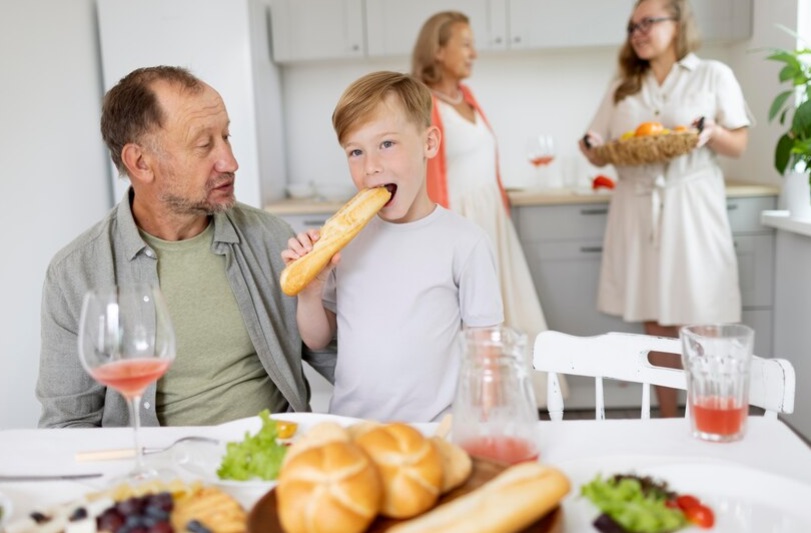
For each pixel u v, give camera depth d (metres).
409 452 0.79
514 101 3.90
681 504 0.83
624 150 2.74
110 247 1.49
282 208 3.40
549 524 0.77
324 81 3.92
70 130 2.80
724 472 0.88
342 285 1.50
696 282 2.89
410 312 1.45
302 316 1.49
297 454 0.78
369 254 1.49
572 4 3.51
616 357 1.32
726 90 2.81
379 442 0.80
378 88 1.40
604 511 0.81
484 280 1.47
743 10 3.44
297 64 3.90
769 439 1.04
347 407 1.48
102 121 1.50
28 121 2.43
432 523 0.74
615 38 3.52
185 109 1.43
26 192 2.39
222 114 1.50
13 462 1.03
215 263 1.54
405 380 1.44
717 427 1.03
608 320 3.40
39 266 2.45
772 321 3.27
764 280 3.25
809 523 0.81
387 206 1.44
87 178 2.94
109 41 3.21
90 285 1.47
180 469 0.98
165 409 1.52
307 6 3.59
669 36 2.81
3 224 2.22
